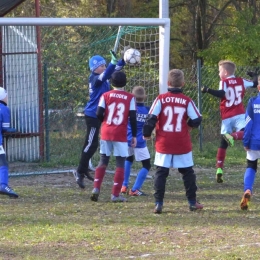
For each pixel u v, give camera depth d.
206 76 34.22
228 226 15.38
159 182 16.94
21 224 15.73
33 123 28.48
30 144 28.50
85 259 12.48
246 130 17.30
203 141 33.66
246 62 44.69
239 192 20.64
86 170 21.28
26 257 12.68
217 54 45.22
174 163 16.92
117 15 52.91
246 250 13.04
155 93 29.34
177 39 57.44
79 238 14.20
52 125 33.41
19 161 28.36
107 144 18.64
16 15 50.97
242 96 22.64
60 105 35.50
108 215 16.81
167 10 22.47
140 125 19.80
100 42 30.58
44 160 28.33
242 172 25.30
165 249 13.23
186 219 16.23
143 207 17.94
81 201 18.95
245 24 46.81
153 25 22.03
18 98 28.52
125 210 17.50
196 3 56.41
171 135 16.75
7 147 28.23
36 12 28.62
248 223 15.75
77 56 36.88
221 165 22.59
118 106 18.28
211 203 18.56
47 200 19.14
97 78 20.53
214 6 58.22
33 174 24.39
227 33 48.03
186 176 17.23
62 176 24.42
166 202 18.72
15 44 28.58
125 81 18.50
